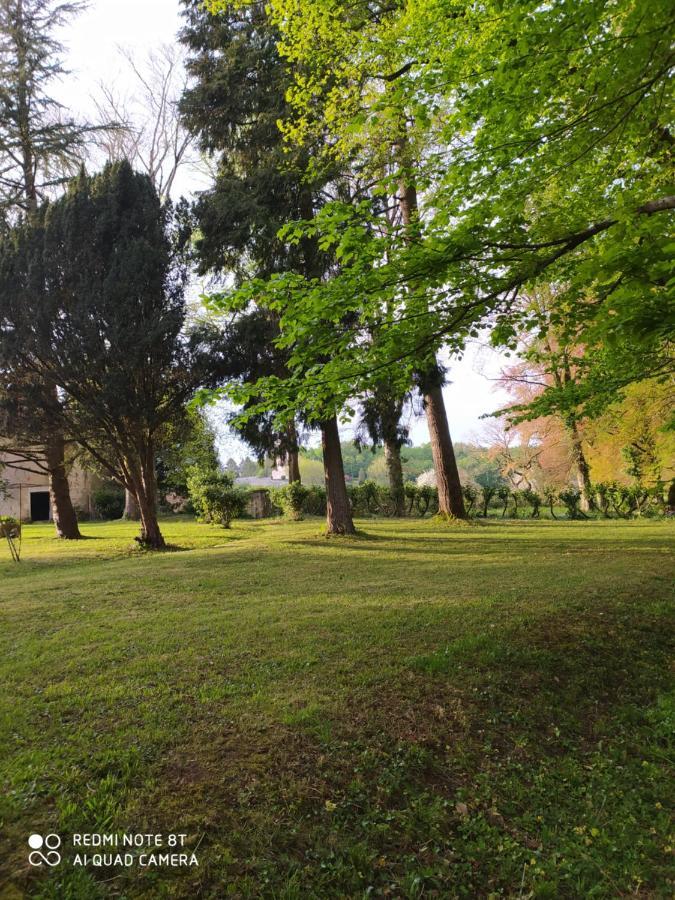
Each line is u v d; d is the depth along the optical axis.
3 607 6.86
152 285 12.12
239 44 13.11
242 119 13.59
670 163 5.82
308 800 2.94
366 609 6.35
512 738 3.89
